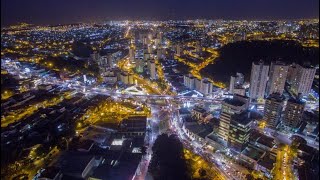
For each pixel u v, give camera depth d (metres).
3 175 187.12
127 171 184.62
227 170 198.88
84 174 180.38
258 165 195.50
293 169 199.00
